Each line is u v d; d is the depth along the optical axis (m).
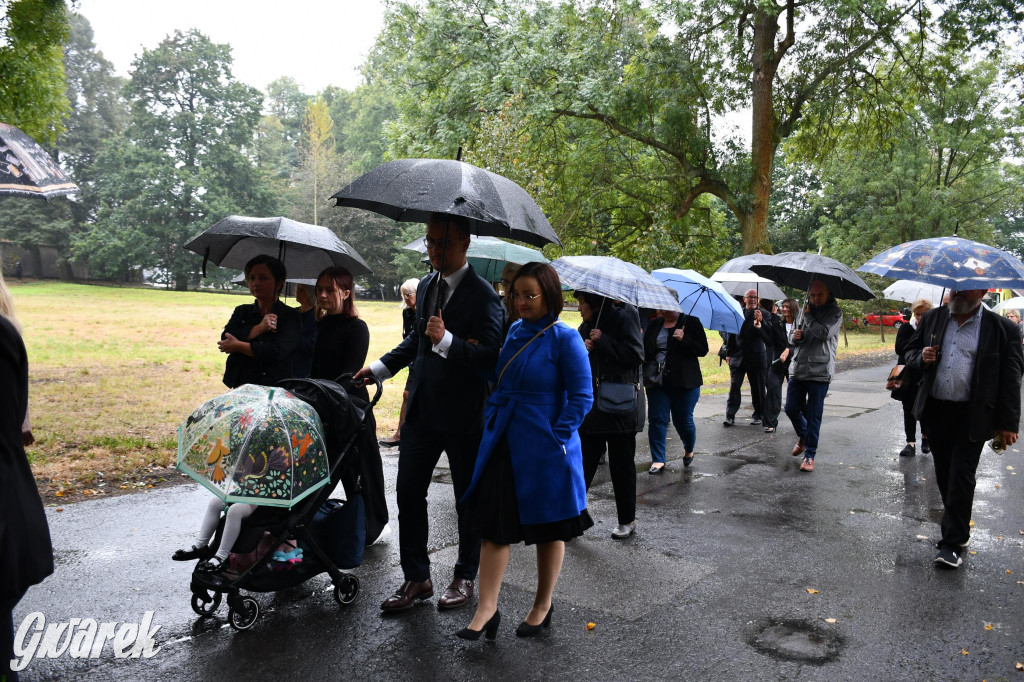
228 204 60.75
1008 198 37.09
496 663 3.42
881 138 24.12
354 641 3.59
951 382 4.96
